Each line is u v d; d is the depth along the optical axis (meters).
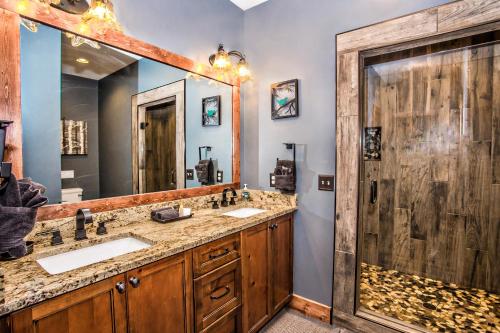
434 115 2.66
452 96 2.57
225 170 2.35
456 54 2.52
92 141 1.50
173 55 1.89
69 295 0.89
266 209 2.16
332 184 2.02
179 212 1.78
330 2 1.99
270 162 2.36
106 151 1.56
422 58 2.68
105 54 1.54
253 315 1.78
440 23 1.57
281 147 2.28
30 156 1.26
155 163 1.82
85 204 1.44
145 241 1.37
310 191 2.13
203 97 2.15
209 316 1.43
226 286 1.55
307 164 2.14
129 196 1.66
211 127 2.22
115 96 1.59
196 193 2.10
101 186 1.54
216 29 2.23
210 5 2.18
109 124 1.57
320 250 2.09
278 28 2.28
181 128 1.99
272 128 2.33
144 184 1.75
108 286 1.00
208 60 2.17
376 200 3.00
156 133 1.83
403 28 1.68
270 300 1.94
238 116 2.46
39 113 1.29
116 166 1.60
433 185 2.70
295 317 2.11
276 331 1.93
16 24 1.19
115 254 1.37
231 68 2.21
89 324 0.95
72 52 1.41
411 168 2.80
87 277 0.92
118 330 1.03
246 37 2.50
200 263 1.37
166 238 1.35
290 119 2.22
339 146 1.94
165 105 1.88
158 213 1.68
